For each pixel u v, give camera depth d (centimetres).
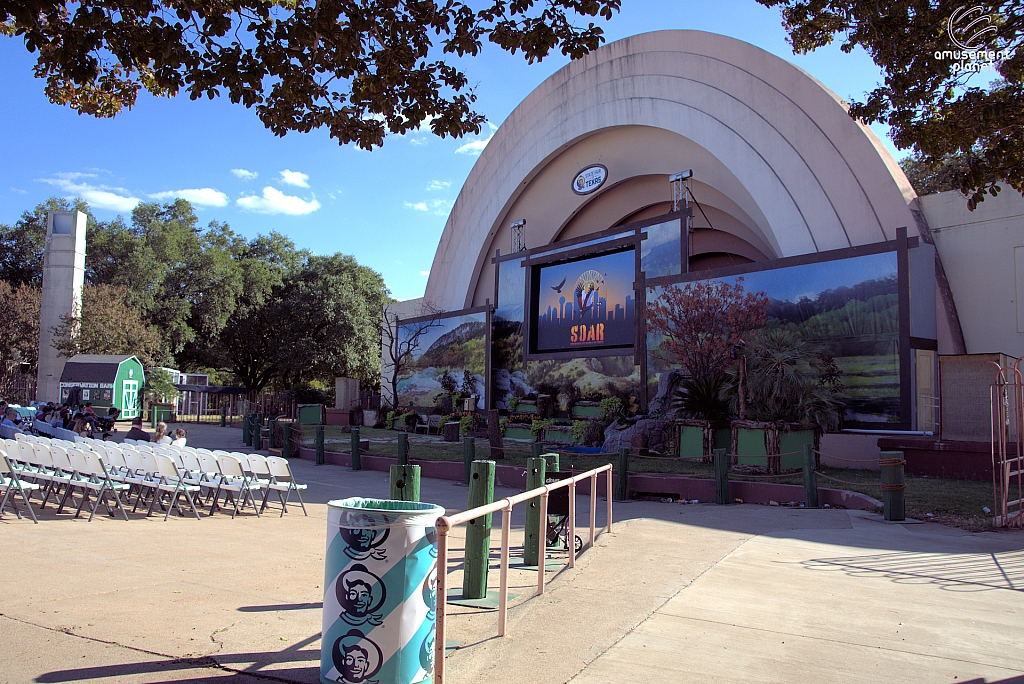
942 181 2747
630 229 2586
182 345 5047
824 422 1642
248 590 609
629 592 604
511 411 2956
